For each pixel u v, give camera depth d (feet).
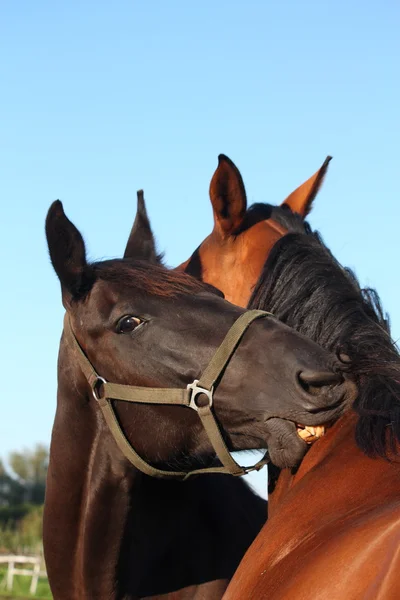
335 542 5.92
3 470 132.87
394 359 7.88
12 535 73.10
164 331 8.51
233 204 10.80
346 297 8.50
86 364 9.00
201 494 10.20
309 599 5.57
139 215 10.61
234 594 7.04
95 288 9.00
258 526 10.75
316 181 11.57
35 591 50.88
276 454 7.84
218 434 8.26
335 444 7.61
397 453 6.70
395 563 4.97
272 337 8.07
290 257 9.00
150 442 8.73
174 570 9.65
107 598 9.18
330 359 7.68
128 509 9.15
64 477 9.42
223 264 10.94
